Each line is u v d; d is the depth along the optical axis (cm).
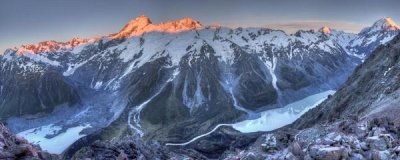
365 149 4456
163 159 9400
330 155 4247
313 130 5653
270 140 6106
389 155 4228
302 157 4522
